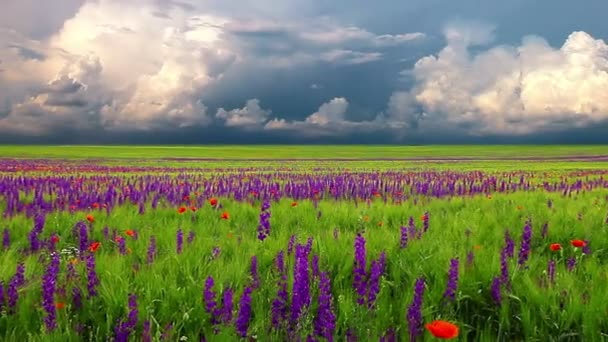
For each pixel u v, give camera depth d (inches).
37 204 388.2
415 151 5910.4
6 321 144.3
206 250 223.5
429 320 151.1
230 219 343.3
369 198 511.8
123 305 155.6
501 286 173.0
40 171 1310.3
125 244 234.7
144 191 530.3
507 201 471.2
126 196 479.2
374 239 243.8
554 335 151.1
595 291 165.8
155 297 163.6
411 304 149.5
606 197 523.8
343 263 206.7
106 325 149.7
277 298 155.1
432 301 167.2
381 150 6254.9
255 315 152.8
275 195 518.0
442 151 5910.4
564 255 245.0
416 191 615.8
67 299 160.7
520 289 175.9
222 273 181.0
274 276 187.9
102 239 276.4
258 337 137.1
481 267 195.3
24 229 291.0
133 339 135.3
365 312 149.6
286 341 137.6
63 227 309.7
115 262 194.4
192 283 171.8
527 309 158.4
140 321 147.1
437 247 234.7
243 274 185.2
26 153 3688.5
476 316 170.7
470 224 299.9
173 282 171.0
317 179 871.1
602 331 146.4
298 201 480.4
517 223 313.4
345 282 185.8
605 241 260.5
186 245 229.8
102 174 1196.5
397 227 304.2
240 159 3437.5
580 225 294.4
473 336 158.2
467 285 181.8
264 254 217.5
